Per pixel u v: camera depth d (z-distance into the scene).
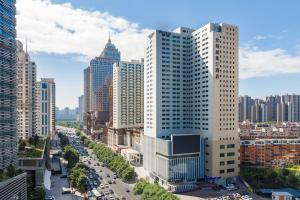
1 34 114.81
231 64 174.50
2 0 115.62
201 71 178.50
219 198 134.75
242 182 163.12
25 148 175.62
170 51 184.00
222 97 170.00
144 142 194.50
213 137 164.50
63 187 161.38
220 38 171.12
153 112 182.38
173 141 158.00
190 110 189.62
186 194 143.00
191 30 197.12
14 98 125.94
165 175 159.75
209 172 165.88
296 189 147.62
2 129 114.75
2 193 86.00
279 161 192.25
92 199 139.25
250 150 193.00
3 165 114.62
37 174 146.50
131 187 162.12
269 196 140.25
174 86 185.38
